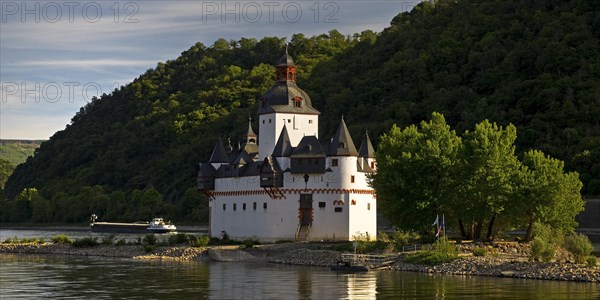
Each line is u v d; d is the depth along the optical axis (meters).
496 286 193.75
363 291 189.75
